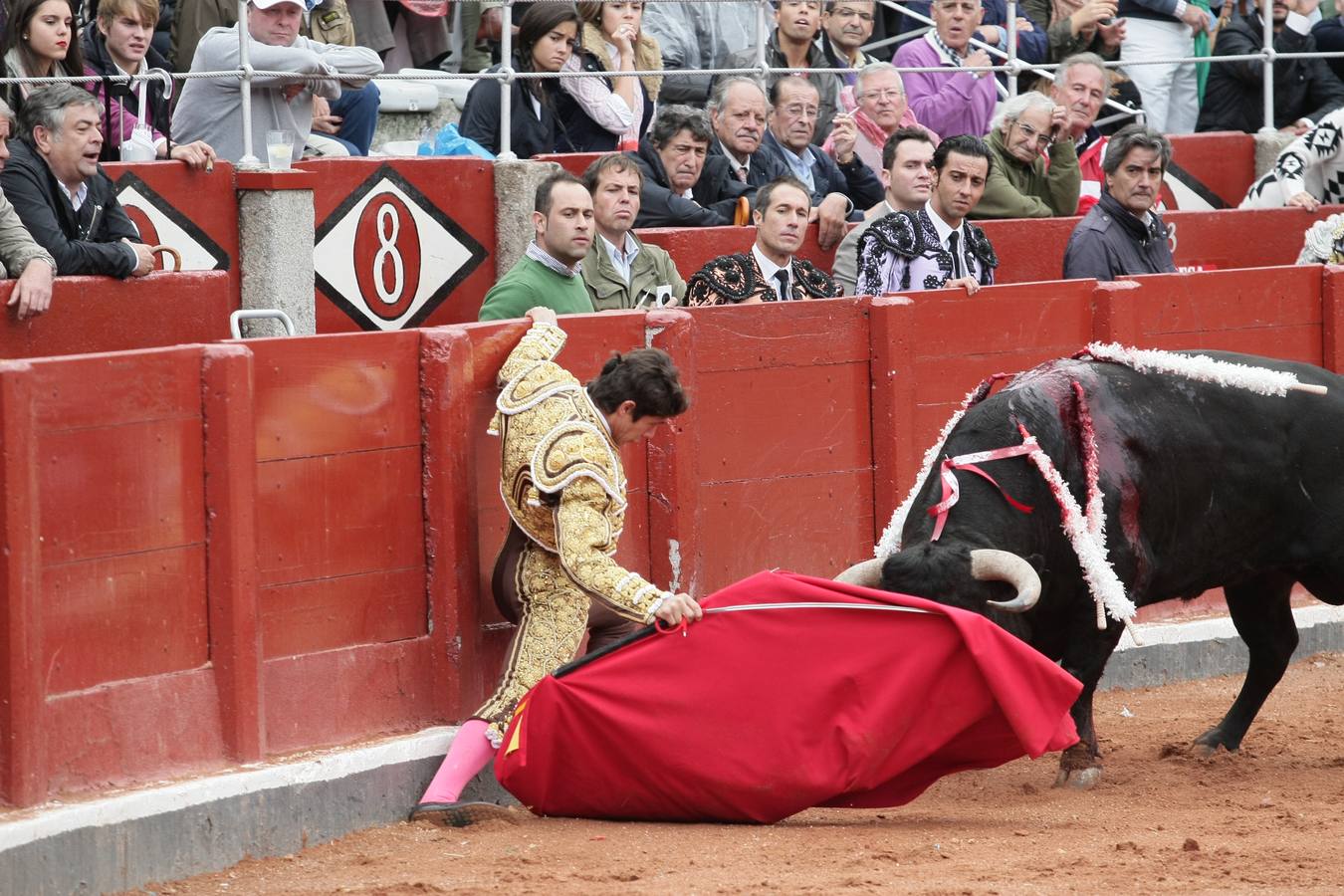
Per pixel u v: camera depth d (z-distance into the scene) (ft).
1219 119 117.91
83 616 51.47
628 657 55.83
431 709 61.26
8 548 48.57
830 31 103.50
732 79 89.51
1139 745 70.64
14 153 63.98
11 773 48.98
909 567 55.57
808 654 55.16
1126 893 46.47
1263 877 48.26
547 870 50.14
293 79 79.41
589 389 57.47
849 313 75.46
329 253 79.36
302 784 55.36
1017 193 95.35
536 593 58.54
